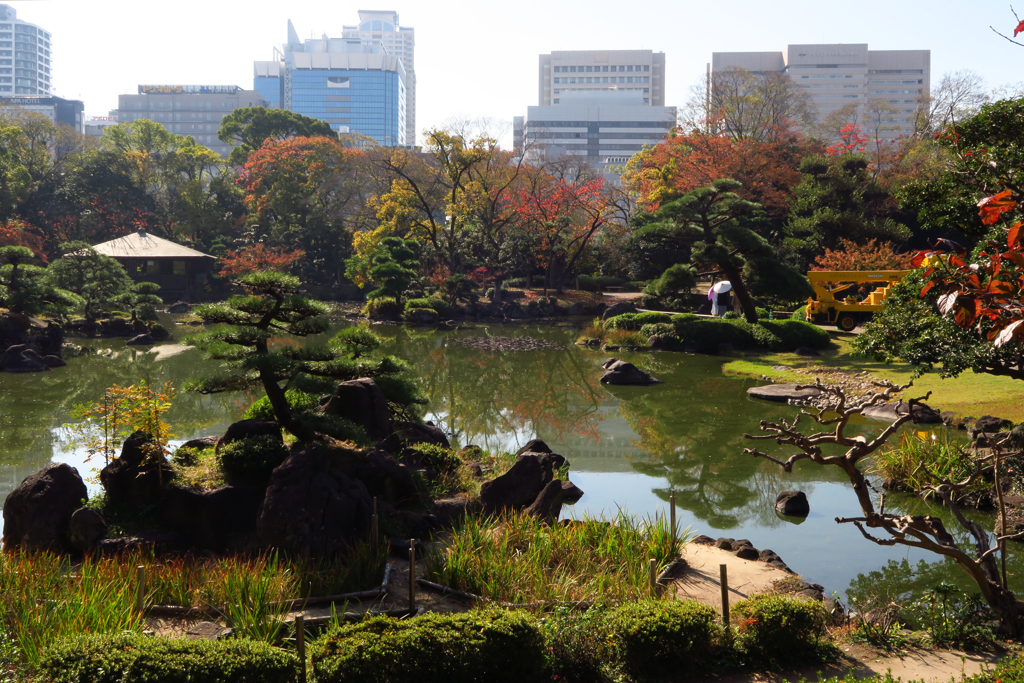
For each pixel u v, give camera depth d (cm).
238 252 6181
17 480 1509
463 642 661
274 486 1036
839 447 1773
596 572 965
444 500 1238
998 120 1199
